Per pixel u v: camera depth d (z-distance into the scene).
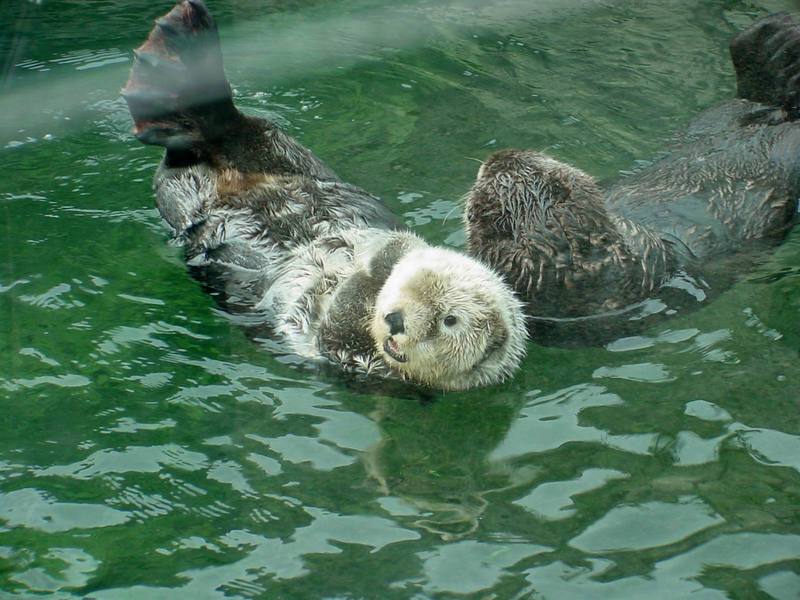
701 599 2.71
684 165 3.38
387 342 3.00
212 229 3.21
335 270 3.12
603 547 2.78
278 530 2.81
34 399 3.00
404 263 3.04
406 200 3.40
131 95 3.17
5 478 2.88
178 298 3.20
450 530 2.81
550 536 2.80
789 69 3.45
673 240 3.24
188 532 2.80
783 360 3.06
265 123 3.23
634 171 3.48
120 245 3.30
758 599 2.71
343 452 2.94
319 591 2.73
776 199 3.32
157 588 2.73
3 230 3.33
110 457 2.91
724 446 2.92
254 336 3.13
